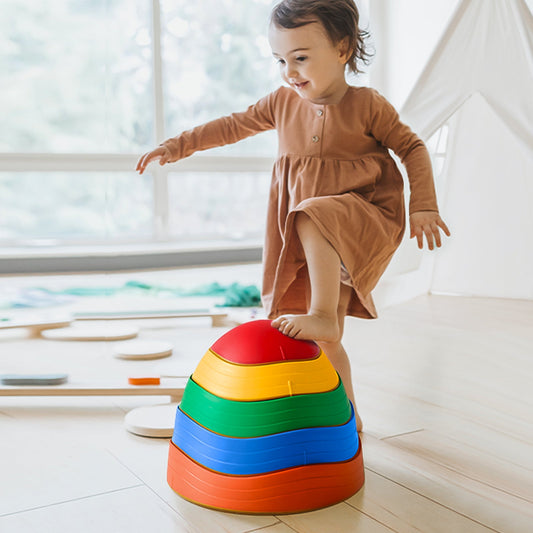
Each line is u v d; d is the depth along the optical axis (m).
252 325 0.93
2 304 2.49
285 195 1.12
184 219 2.87
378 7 2.94
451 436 1.14
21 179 2.64
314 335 0.92
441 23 2.64
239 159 2.91
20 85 2.63
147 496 0.90
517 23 1.83
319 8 1.01
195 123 2.83
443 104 2.00
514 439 1.12
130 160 2.73
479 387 1.42
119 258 2.64
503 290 2.55
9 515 0.84
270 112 1.18
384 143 1.13
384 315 2.22
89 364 1.61
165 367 1.46
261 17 2.89
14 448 1.08
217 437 0.86
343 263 1.00
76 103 2.69
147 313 2.11
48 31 2.63
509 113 1.89
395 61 2.91
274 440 0.84
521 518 0.84
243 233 2.97
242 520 0.83
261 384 0.85
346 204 1.02
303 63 1.04
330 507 0.86
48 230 2.71
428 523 0.82
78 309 2.42
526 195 2.44
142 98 2.74
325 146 1.09
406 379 1.48
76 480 0.95
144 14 2.70
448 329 2.00
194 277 2.87
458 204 2.56
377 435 1.14
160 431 1.12
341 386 0.92
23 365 1.60
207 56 2.82
